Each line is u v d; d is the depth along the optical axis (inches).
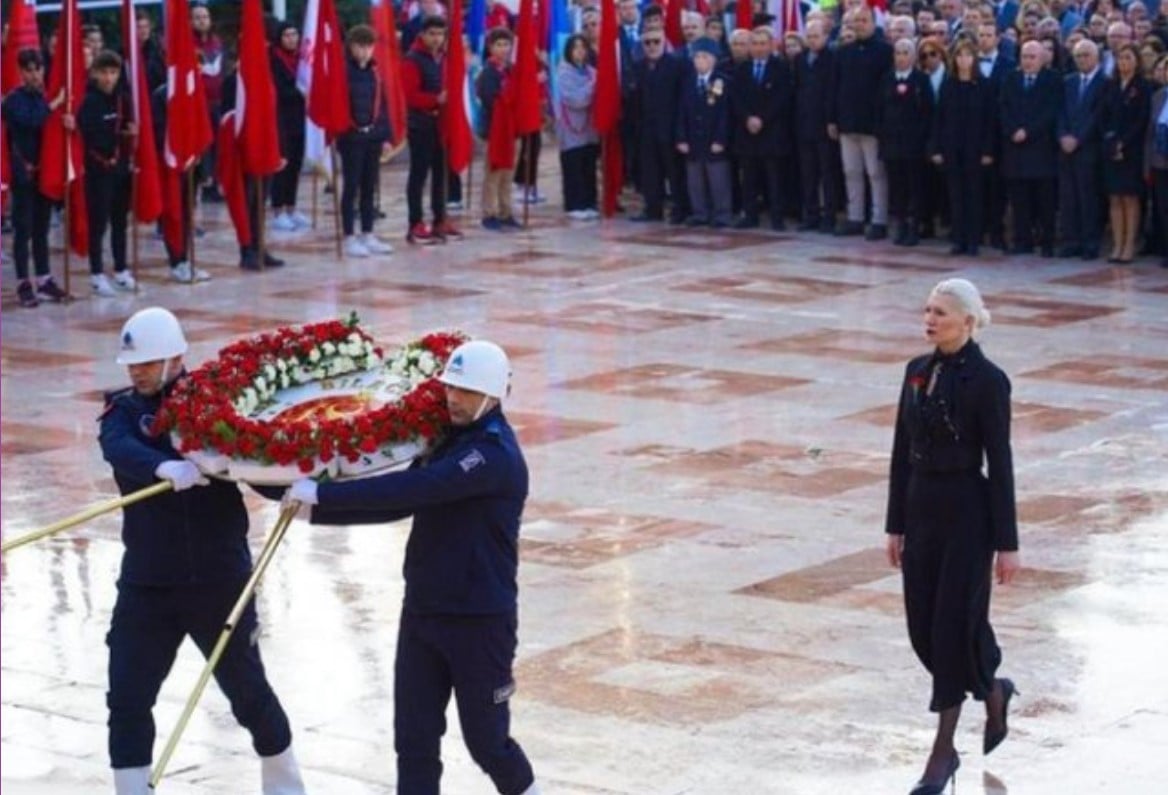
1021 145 1115.3
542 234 1209.4
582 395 819.4
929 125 1141.1
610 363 875.4
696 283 1054.4
